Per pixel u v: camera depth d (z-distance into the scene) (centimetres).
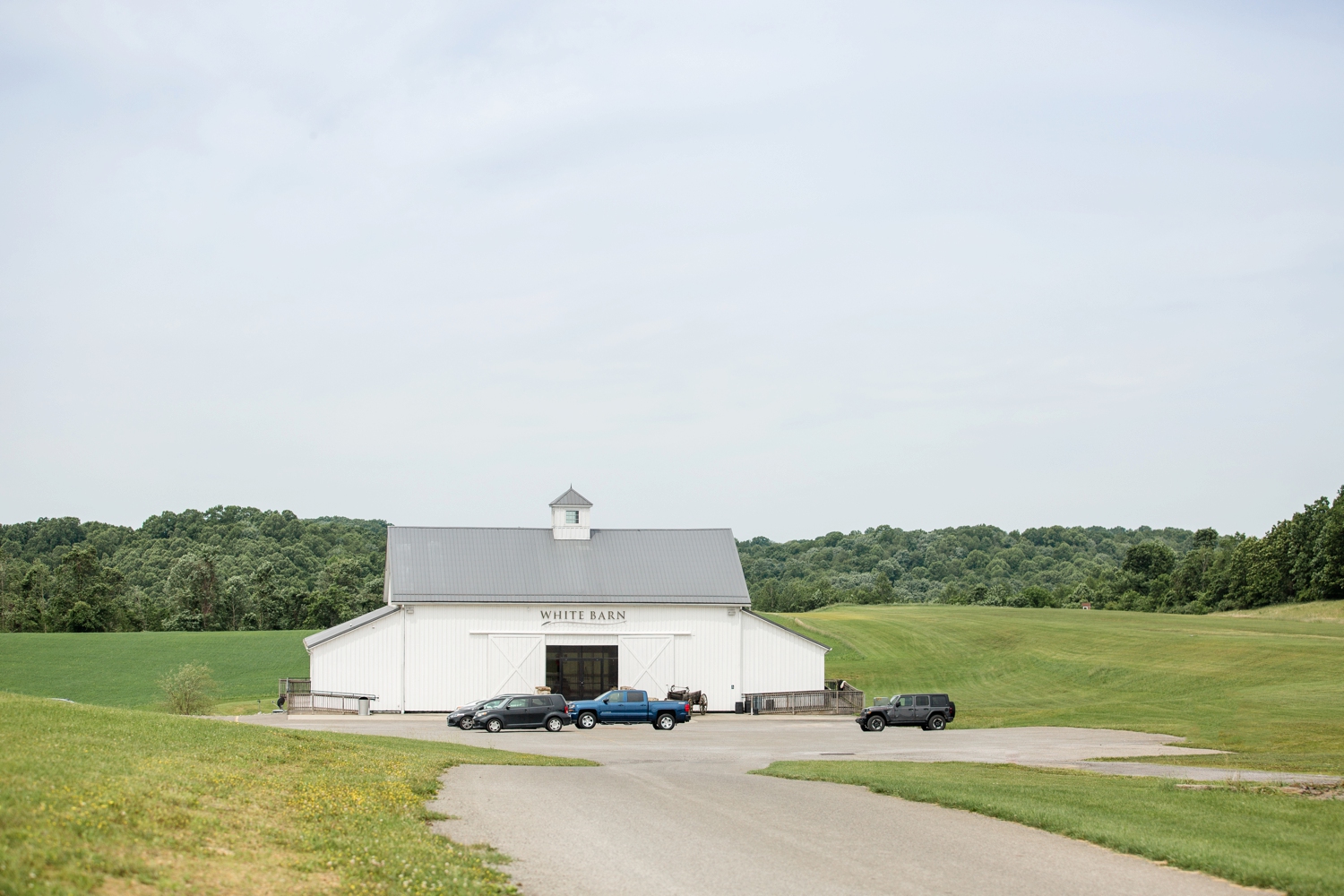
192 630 14575
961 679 8212
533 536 6725
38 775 1579
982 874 1570
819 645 6488
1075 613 12338
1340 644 7681
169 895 1170
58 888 1077
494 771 2802
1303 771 3162
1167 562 18250
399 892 1341
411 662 6131
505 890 1420
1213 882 1533
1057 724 5334
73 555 15675
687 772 2962
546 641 6269
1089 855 1712
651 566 6619
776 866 1617
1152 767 3291
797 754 3819
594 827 1906
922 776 2848
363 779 2192
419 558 6431
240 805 1684
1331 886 1454
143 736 2212
